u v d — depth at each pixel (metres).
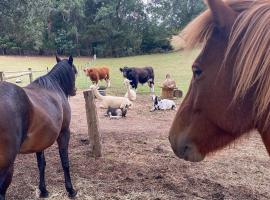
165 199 3.74
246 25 1.31
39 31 13.73
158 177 4.34
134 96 11.41
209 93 1.41
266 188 4.06
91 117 5.10
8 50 36.38
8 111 2.75
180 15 34.56
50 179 4.34
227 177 4.39
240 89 1.29
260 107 1.25
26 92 3.30
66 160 3.88
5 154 2.74
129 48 38.56
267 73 1.22
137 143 5.99
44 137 3.26
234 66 1.33
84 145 5.82
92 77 15.51
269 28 1.24
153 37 39.47
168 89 11.20
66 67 4.20
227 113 1.38
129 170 4.62
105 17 38.19
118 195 3.86
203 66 1.42
